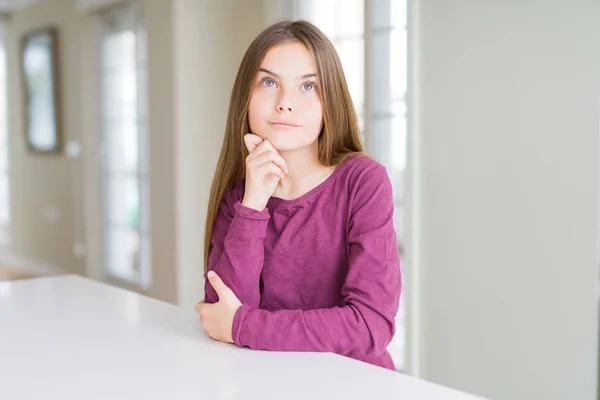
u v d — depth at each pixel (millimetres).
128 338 958
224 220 1103
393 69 2598
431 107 2346
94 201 4730
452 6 2258
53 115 5195
